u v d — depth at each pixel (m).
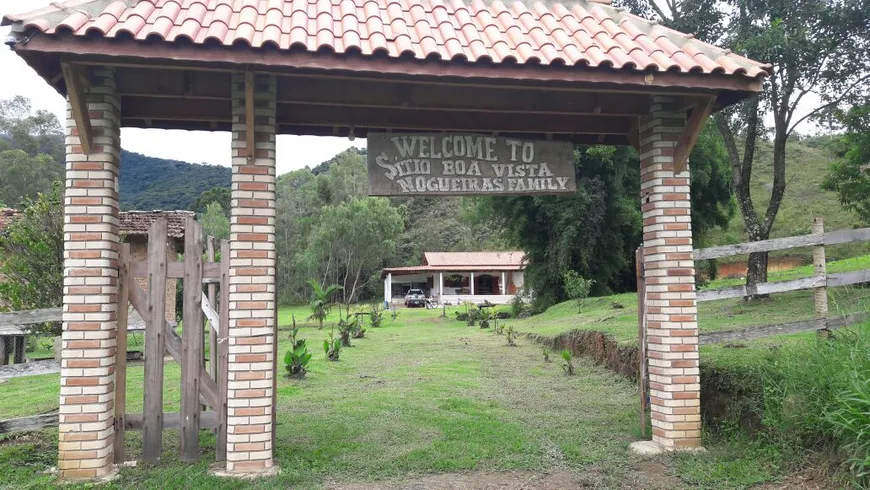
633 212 26.80
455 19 6.07
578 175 26.36
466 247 68.00
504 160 6.51
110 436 5.43
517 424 7.25
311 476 5.34
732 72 5.39
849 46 12.98
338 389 9.76
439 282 51.38
